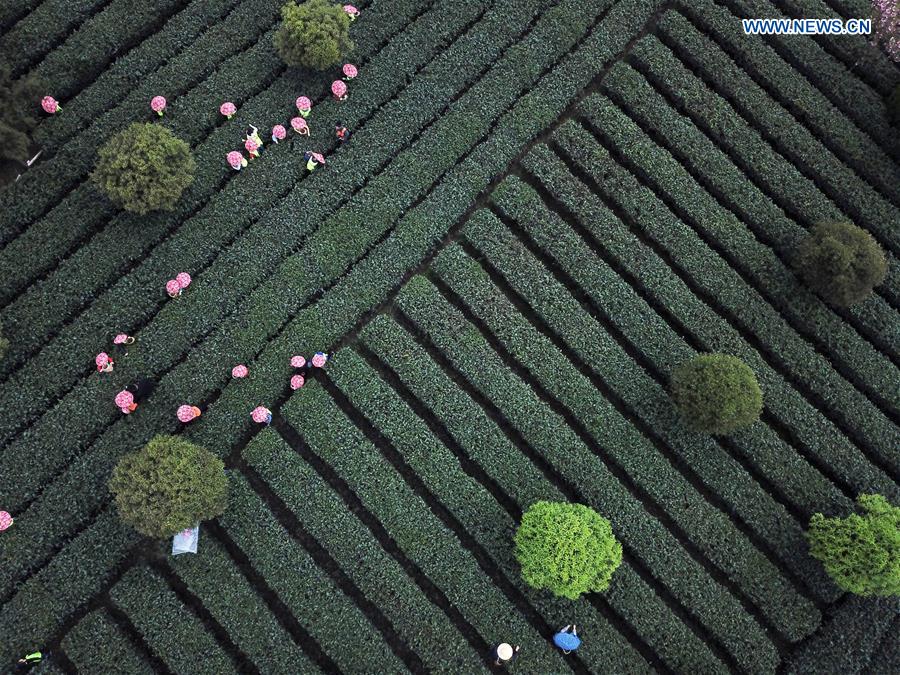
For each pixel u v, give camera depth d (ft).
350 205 67.21
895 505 62.69
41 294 63.57
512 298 67.87
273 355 63.36
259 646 57.26
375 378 63.62
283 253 66.03
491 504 61.05
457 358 64.39
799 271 65.98
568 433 63.16
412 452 61.93
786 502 64.44
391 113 69.77
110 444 60.49
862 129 73.10
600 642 58.70
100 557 58.18
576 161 69.92
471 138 69.67
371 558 59.41
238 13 71.31
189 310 63.87
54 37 69.92
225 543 60.44
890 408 66.23
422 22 72.74
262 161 67.56
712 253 68.23
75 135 67.51
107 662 56.34
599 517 56.80
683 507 62.18
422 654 57.77
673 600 61.62
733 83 72.69
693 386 58.80
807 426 64.39
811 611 60.39
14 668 56.18
